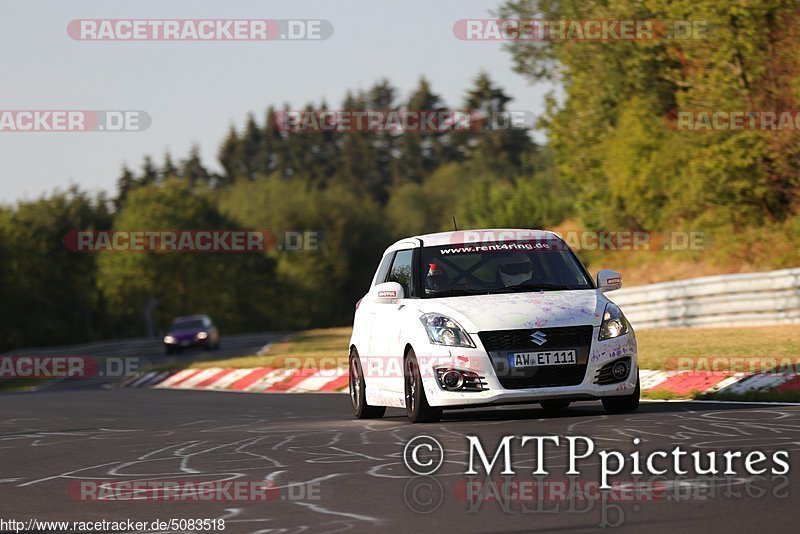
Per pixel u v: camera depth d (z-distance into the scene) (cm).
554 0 13338
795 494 2178
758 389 4288
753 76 9906
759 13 9662
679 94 10406
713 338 6731
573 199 15225
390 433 3491
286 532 2045
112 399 6906
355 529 2039
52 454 3509
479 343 3591
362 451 3097
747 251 10169
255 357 10256
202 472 2873
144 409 5719
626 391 3669
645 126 11388
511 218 15738
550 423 3500
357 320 4428
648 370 5109
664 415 3594
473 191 17000
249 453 3209
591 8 12119
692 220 11325
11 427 4734
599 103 12350
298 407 5291
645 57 11112
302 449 3228
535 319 3616
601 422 3462
